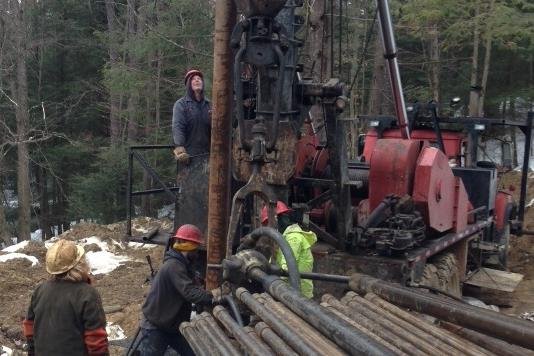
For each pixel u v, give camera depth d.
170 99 22.75
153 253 11.89
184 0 19.06
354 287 4.51
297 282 4.10
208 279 5.24
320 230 6.65
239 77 4.87
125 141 23.41
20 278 10.05
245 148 4.89
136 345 5.52
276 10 4.82
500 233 9.73
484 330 3.04
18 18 22.45
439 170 7.14
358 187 7.31
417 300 3.64
